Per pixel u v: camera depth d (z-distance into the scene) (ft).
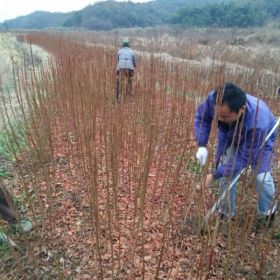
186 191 10.61
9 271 9.29
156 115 12.78
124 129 13.65
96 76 14.90
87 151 10.46
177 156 13.37
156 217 10.70
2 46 52.42
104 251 9.57
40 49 73.61
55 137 16.42
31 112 13.26
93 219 9.81
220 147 10.19
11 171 13.74
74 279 8.91
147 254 9.32
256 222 10.30
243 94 8.17
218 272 8.32
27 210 11.60
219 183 11.37
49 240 10.18
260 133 8.57
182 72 19.84
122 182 12.31
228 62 33.71
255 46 66.90
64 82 17.67
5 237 9.63
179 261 8.93
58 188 12.71
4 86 26.78
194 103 15.29
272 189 9.36
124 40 24.22
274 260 8.85
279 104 18.13
